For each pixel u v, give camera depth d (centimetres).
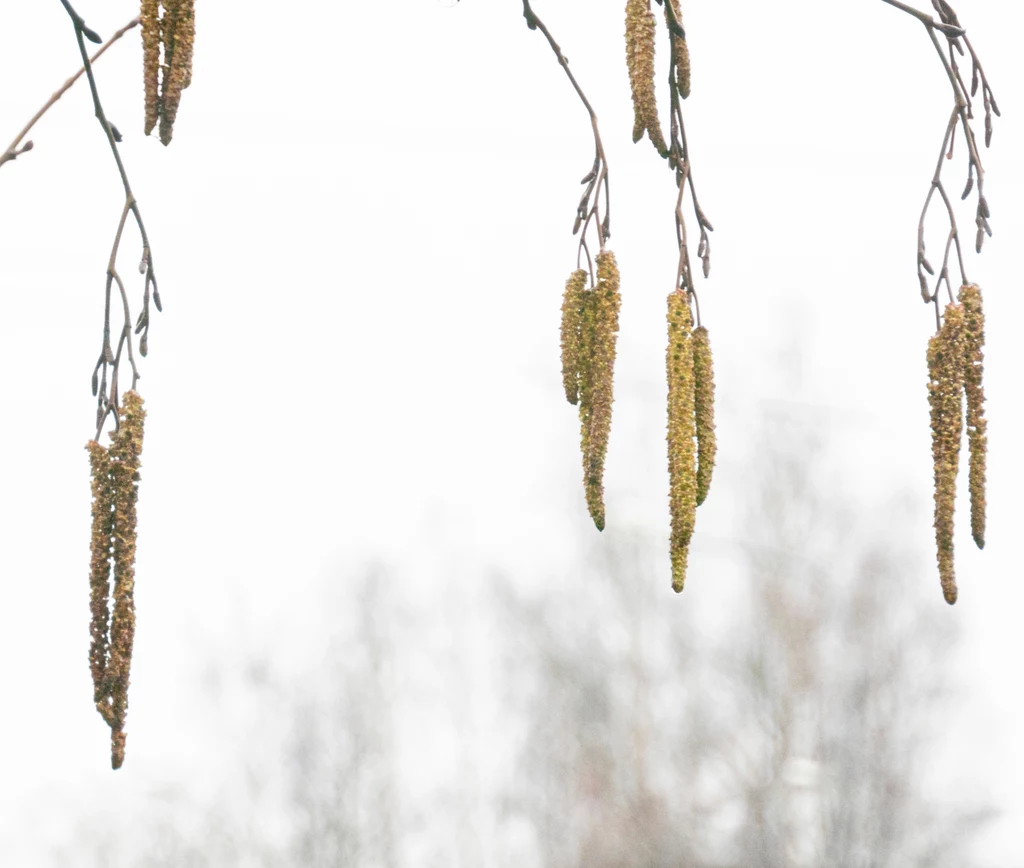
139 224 174
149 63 169
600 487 173
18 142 173
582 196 174
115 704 173
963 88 174
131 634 174
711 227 174
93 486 174
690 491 173
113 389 174
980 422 175
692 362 173
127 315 174
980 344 175
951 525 174
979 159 174
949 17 175
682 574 173
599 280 174
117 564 174
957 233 175
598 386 173
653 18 171
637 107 171
